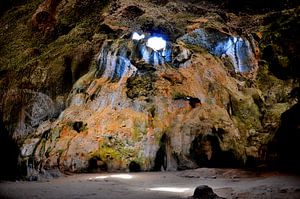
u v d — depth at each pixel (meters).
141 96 15.19
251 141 14.86
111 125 14.80
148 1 19.61
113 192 8.48
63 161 14.05
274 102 16.83
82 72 17.59
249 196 7.46
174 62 16.06
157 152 14.33
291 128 12.85
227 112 15.33
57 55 18.30
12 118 17.38
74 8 21.09
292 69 17.23
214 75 16.05
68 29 20.88
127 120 14.80
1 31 22.88
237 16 19.91
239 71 17.53
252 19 19.47
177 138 14.36
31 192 8.52
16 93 17.72
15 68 19.11
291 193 7.45
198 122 14.42
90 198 7.66
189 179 11.02
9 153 15.15
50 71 17.77
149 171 13.98
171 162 14.23
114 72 16.03
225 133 14.31
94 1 20.72
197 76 15.73
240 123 15.31
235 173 11.62
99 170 13.98
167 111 14.98
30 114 17.30
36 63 18.25
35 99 17.41
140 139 14.39
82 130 14.92
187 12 19.25
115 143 14.40
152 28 17.45
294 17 17.42
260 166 13.24
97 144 14.35
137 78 15.59
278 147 13.26
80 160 14.03
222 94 15.66
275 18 18.50
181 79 15.55
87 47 17.77
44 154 14.54
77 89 16.39
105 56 16.38
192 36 17.31
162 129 14.62
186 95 15.22
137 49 15.96
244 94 16.31
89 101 15.81
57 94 17.48
